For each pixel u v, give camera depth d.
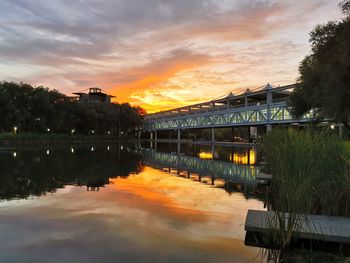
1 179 16.70
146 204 11.38
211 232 8.32
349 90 16.30
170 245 7.38
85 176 18.55
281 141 10.49
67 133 76.62
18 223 8.91
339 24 17.19
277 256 6.89
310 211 8.67
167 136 127.12
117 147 57.91
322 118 22.64
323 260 6.68
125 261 6.50
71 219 9.34
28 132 63.91
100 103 93.19
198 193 13.69
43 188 14.38
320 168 8.65
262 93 64.31
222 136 107.19
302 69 22.88
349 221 8.10
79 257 6.68
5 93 58.72
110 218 9.48
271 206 10.30
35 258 6.60
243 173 21.25
